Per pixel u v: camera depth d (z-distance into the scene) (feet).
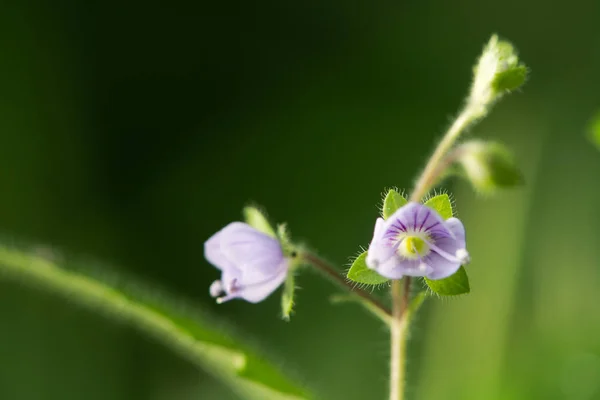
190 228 0.78
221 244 0.53
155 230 0.78
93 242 0.76
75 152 0.78
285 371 0.55
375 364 0.71
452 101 0.82
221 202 0.79
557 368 0.68
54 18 0.79
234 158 0.81
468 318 0.70
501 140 0.80
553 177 0.76
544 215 0.73
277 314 0.73
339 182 0.80
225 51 0.84
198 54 0.83
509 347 0.69
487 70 0.54
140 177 0.80
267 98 0.84
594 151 0.76
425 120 0.82
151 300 0.54
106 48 0.81
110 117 0.81
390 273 0.50
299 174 0.80
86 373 0.72
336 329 0.72
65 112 0.78
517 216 0.72
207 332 0.54
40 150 0.76
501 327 0.69
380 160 0.80
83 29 0.81
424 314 0.70
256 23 0.85
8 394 0.70
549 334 0.69
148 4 0.82
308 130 0.82
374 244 0.50
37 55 0.78
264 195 0.80
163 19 0.83
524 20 0.85
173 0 0.83
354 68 0.85
